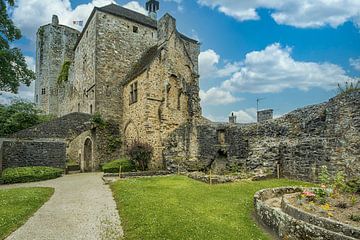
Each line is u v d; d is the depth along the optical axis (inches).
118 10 1062.4
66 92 1408.7
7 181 519.5
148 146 728.3
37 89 1668.3
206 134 727.1
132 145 763.4
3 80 795.4
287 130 559.2
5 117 948.6
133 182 458.9
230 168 634.2
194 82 892.6
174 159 702.5
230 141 687.1
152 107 780.0
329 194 269.3
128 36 1008.9
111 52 953.5
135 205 293.7
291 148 497.7
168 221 232.2
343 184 306.8
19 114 970.1
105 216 269.3
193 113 852.6
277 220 216.5
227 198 335.9
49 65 1604.3
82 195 383.2
